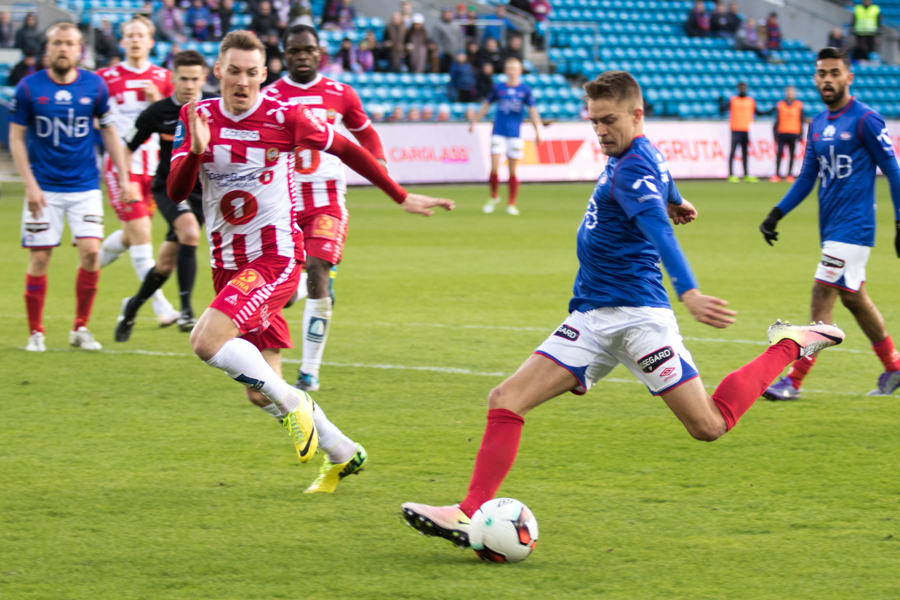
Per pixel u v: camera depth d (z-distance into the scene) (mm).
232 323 10859
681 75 79062
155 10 68312
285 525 10242
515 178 46469
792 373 15750
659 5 86062
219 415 14609
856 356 18938
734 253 33688
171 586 8672
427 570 9102
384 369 17609
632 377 17297
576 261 31672
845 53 15516
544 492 11297
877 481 11680
